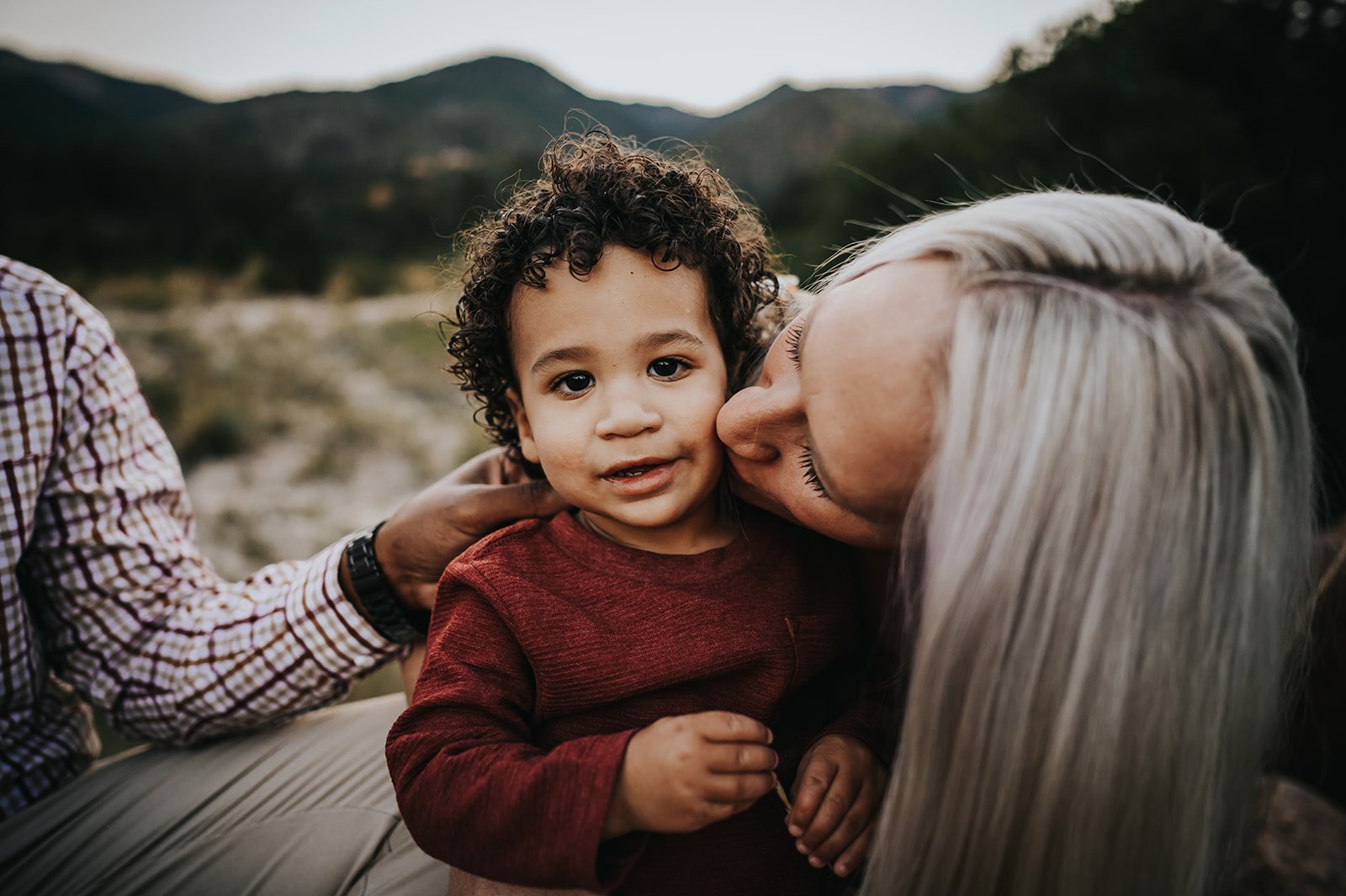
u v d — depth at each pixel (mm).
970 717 783
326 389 9734
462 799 912
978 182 7418
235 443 7793
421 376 10453
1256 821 1038
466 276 1265
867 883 888
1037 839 772
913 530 870
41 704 1501
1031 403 760
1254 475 779
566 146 1372
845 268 1049
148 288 16656
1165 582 748
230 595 1475
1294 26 7758
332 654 1361
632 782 870
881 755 1067
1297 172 6781
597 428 1022
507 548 1110
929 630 804
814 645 1104
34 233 21406
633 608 1057
